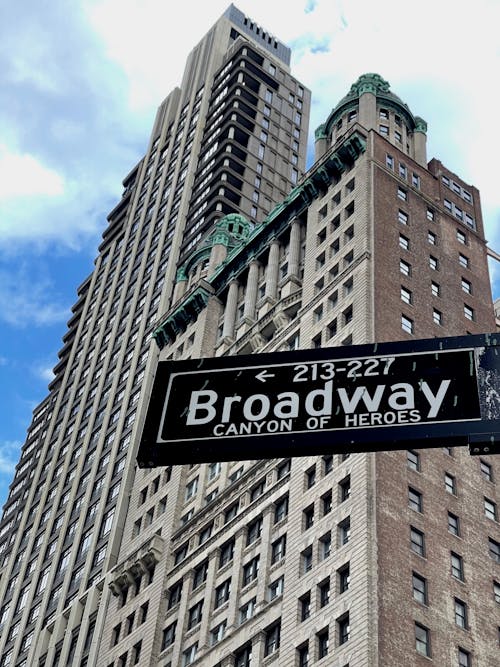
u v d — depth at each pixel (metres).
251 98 172.88
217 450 12.59
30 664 111.12
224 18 191.25
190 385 13.28
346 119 116.25
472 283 100.00
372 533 70.12
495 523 79.50
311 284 99.06
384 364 12.91
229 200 151.00
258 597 78.88
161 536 99.19
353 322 87.75
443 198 107.00
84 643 104.38
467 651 68.19
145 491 109.56
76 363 156.50
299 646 69.56
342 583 69.94
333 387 12.88
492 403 12.16
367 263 91.62
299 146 170.88
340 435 12.35
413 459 78.69
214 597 85.19
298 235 109.88
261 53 181.88
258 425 12.72
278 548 81.25
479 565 74.88
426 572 70.88
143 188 175.62
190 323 123.06
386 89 118.19
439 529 74.81
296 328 96.81
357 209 99.50
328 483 77.94
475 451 11.95
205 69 184.25
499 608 72.94
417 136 115.56
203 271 128.88
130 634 92.75
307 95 181.88
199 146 167.25
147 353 135.62
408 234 98.44
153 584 94.62
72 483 132.38
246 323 109.69
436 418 12.21
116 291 159.12
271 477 87.56
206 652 80.62
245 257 118.50
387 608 66.25
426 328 90.06
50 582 120.31
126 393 134.12
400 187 103.00
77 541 120.88
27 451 155.75
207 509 94.56
